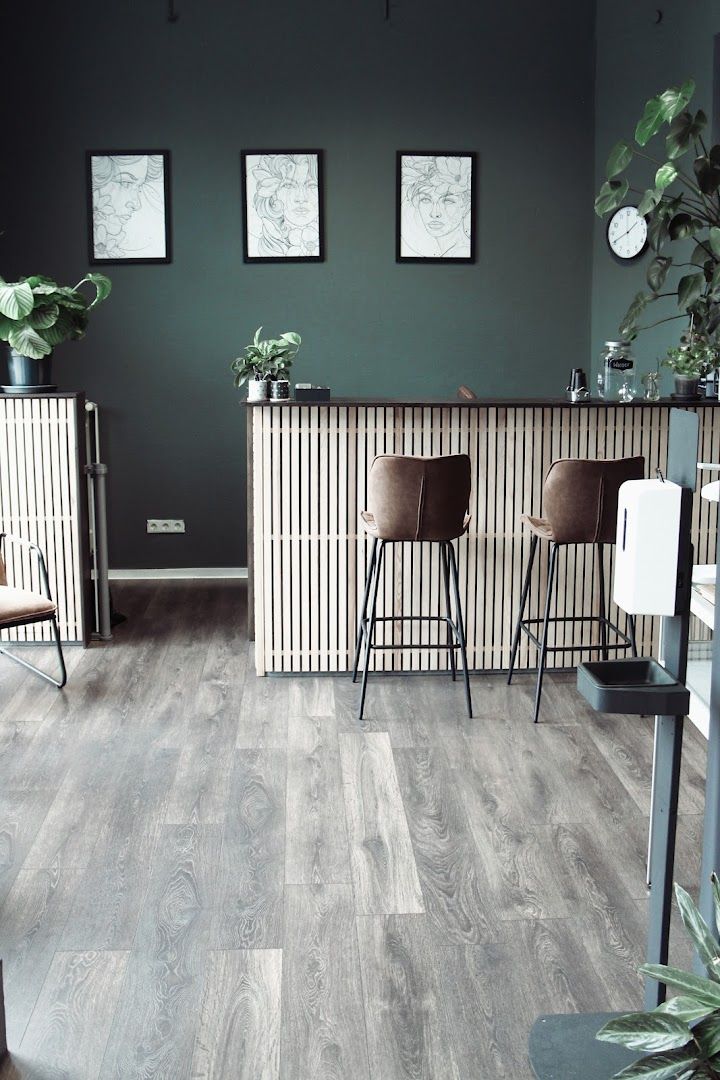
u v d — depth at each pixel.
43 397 5.51
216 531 7.17
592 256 7.05
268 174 6.86
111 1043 2.58
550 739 4.43
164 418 7.06
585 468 4.46
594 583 5.20
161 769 4.11
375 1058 2.53
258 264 6.94
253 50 6.78
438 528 4.60
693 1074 1.74
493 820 3.71
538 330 7.10
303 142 6.86
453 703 4.85
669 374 6.24
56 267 6.90
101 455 7.07
